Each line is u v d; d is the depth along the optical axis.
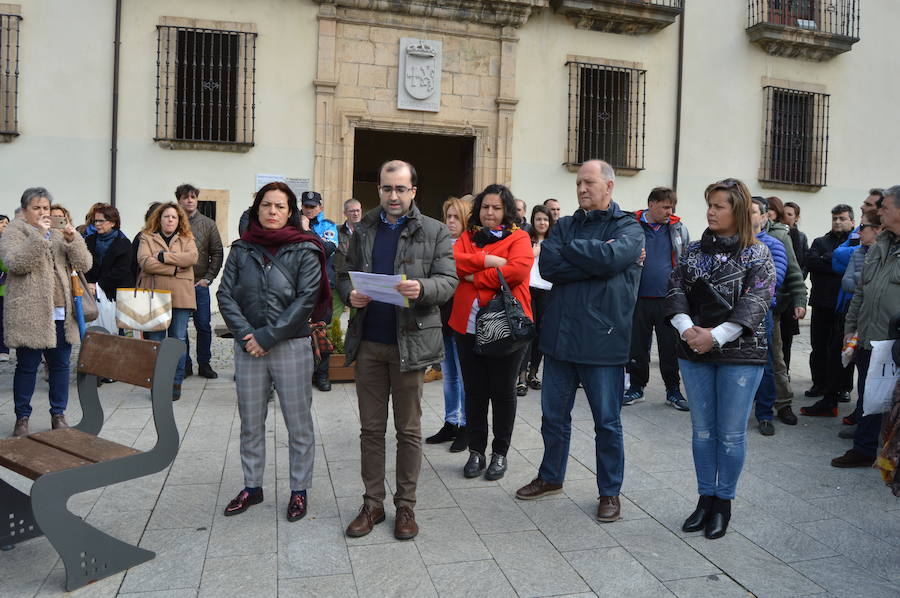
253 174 10.62
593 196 3.64
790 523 3.57
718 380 3.41
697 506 3.55
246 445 3.65
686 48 12.38
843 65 13.23
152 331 5.88
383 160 15.78
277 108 10.65
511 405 4.20
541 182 11.75
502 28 11.39
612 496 3.60
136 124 10.16
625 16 11.66
